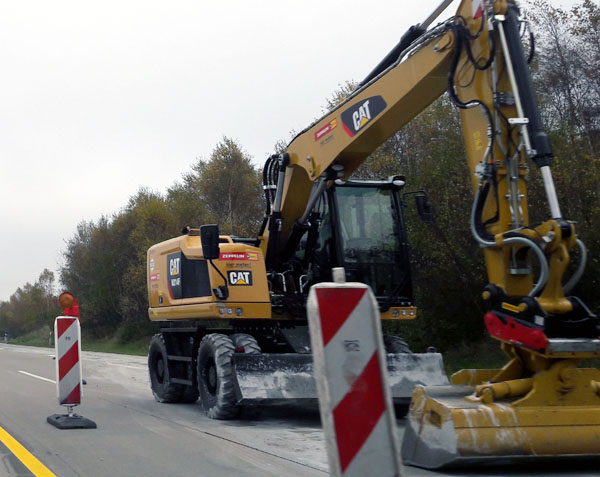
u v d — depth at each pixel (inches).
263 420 376.5
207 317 397.1
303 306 399.9
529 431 223.0
